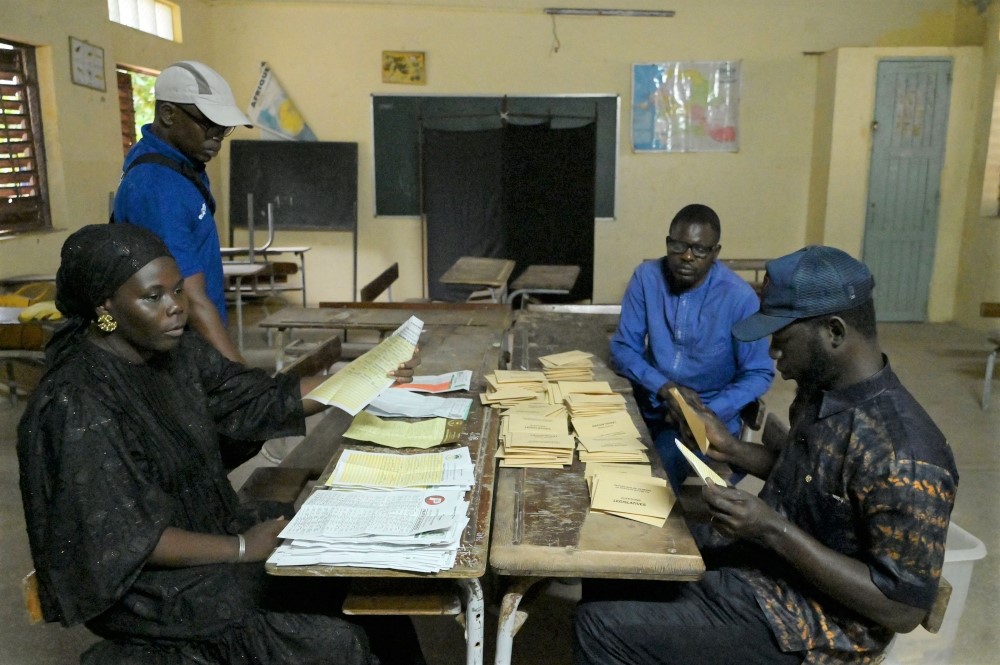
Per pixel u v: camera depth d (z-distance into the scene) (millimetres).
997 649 2014
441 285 6707
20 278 4230
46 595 1281
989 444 3654
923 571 1152
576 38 6574
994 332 6004
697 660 1343
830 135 6336
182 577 1331
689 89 6621
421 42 6609
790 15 6480
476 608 1253
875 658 1295
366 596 1277
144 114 6176
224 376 1633
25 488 1262
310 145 6680
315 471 2033
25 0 4359
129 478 1259
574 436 1747
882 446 1197
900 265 6535
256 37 6602
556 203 6473
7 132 4465
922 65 6160
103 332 1337
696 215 2244
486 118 6711
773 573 1380
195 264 1938
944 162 6328
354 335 5793
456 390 2115
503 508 1401
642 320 2463
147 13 5820
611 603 1394
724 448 1684
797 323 1266
